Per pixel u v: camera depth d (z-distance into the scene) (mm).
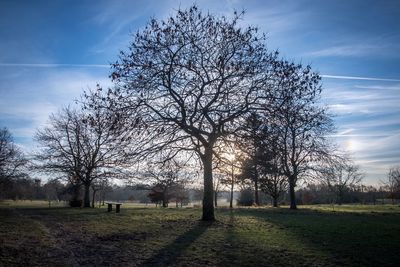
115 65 22812
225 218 26406
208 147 23688
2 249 12188
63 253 12266
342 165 46469
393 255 12641
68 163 48500
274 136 22797
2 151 66062
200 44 23672
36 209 38469
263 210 40594
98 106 22547
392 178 102000
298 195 96125
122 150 23234
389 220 26703
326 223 23656
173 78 23203
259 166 24109
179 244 14273
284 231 18844
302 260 11734
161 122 23016
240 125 22953
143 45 23297
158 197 69250
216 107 23422
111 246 13789
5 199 101062
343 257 12250
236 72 23188
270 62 23234
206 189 23969
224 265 10953
